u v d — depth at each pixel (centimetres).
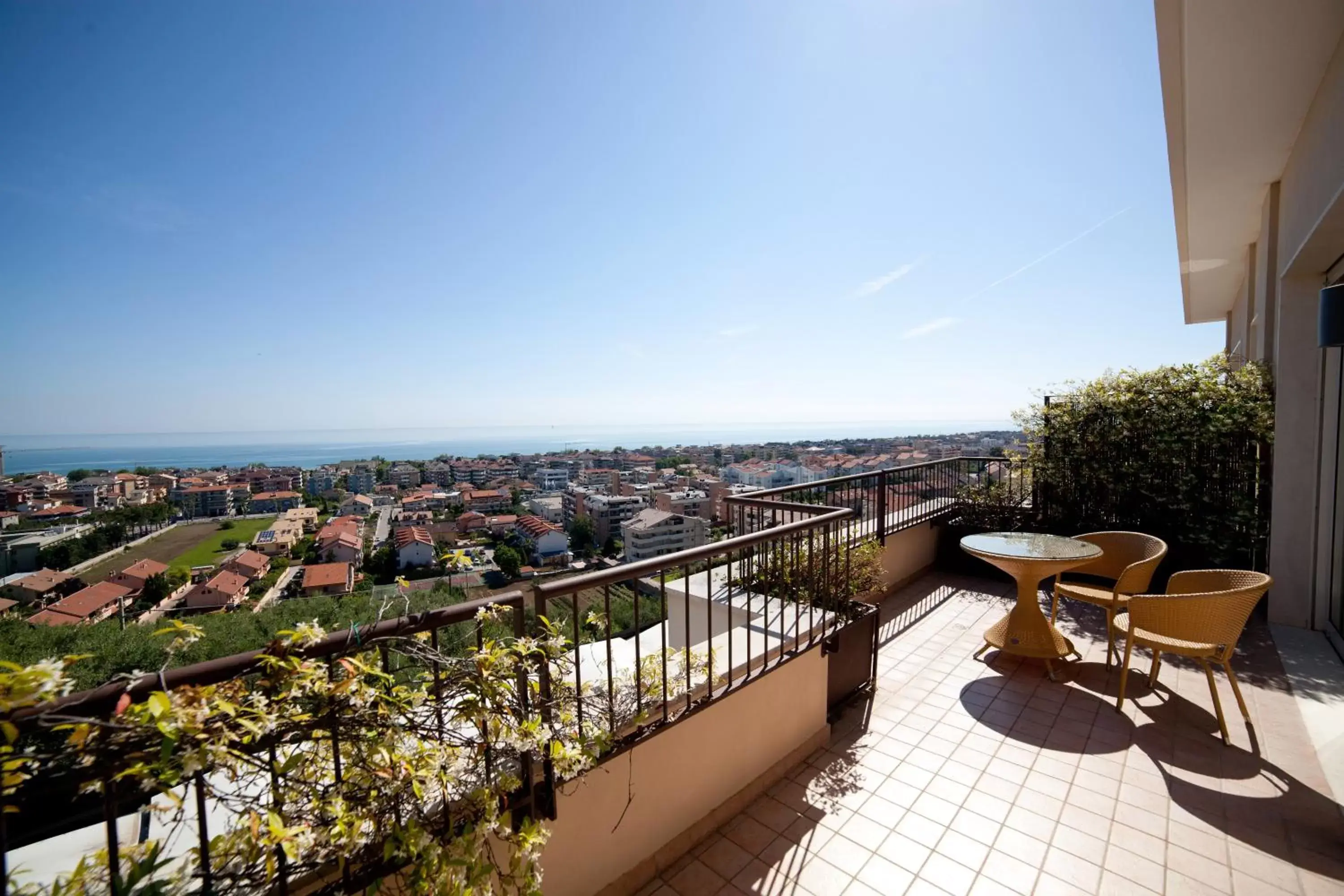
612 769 190
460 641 165
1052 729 301
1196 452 532
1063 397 605
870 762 277
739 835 227
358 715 122
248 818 109
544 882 171
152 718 94
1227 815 229
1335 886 192
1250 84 364
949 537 634
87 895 97
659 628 365
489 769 146
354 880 125
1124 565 413
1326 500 424
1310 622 438
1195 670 367
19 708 84
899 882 200
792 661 270
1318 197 361
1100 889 194
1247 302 769
